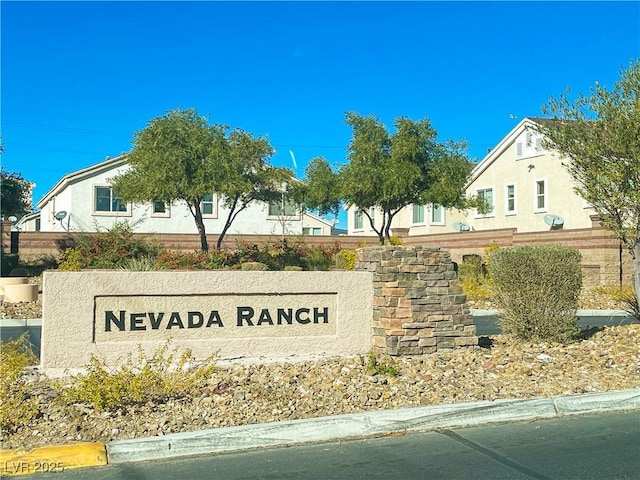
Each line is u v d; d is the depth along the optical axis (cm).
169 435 673
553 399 816
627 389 864
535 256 1156
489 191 3916
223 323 1011
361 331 1067
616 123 1147
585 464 635
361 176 2783
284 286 1033
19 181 3312
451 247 3591
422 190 2839
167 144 2738
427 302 1054
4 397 720
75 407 746
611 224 1216
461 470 620
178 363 900
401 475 606
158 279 974
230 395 800
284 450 684
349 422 728
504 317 1198
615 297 2169
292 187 3108
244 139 2858
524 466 630
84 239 2803
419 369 947
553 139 1238
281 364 962
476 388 857
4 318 1686
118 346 955
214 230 3916
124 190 2978
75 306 941
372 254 1086
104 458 638
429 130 2800
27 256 3011
